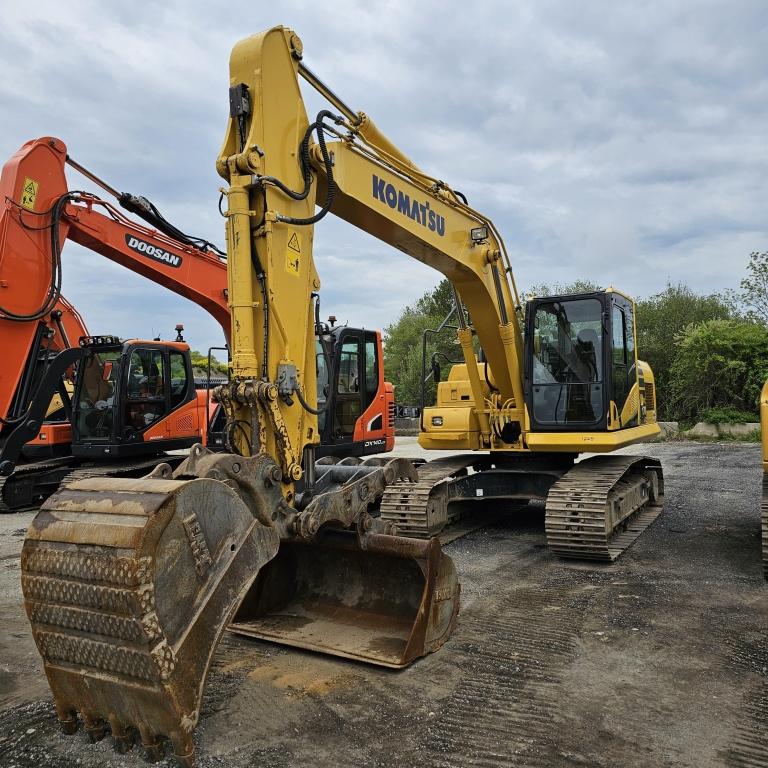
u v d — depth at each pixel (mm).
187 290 10344
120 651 3010
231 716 3703
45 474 10984
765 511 6094
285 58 4668
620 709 3752
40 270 7438
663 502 9766
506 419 8133
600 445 7395
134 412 11008
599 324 7555
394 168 5910
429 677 4164
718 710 3730
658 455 16344
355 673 4223
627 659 4410
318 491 5211
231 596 3352
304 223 4559
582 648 4598
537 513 9672
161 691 2973
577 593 5789
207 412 9984
